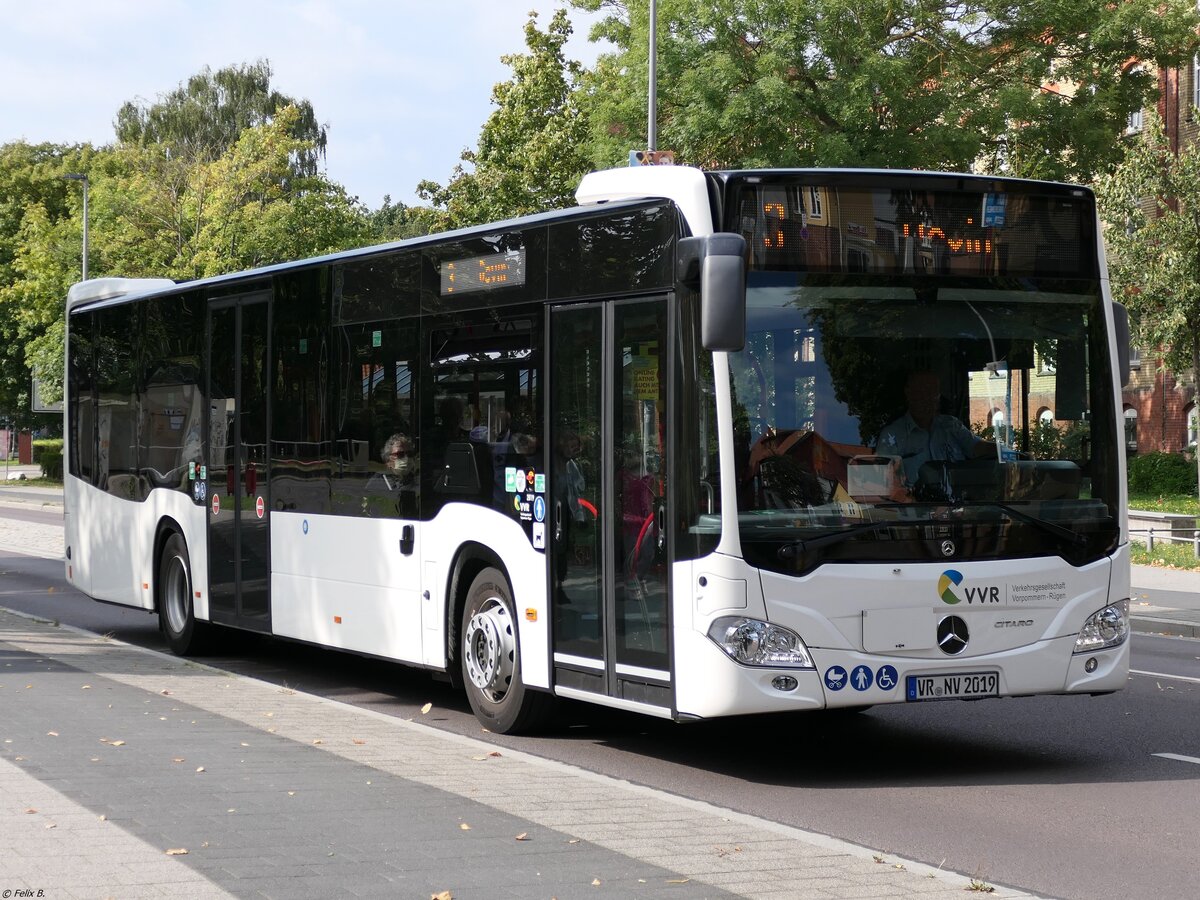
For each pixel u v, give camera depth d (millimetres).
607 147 35000
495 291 10117
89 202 56531
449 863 6133
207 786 7609
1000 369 8781
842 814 7812
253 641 15258
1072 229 9062
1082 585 8805
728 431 8250
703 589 8273
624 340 8938
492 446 10133
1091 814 7801
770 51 32281
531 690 9961
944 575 8469
